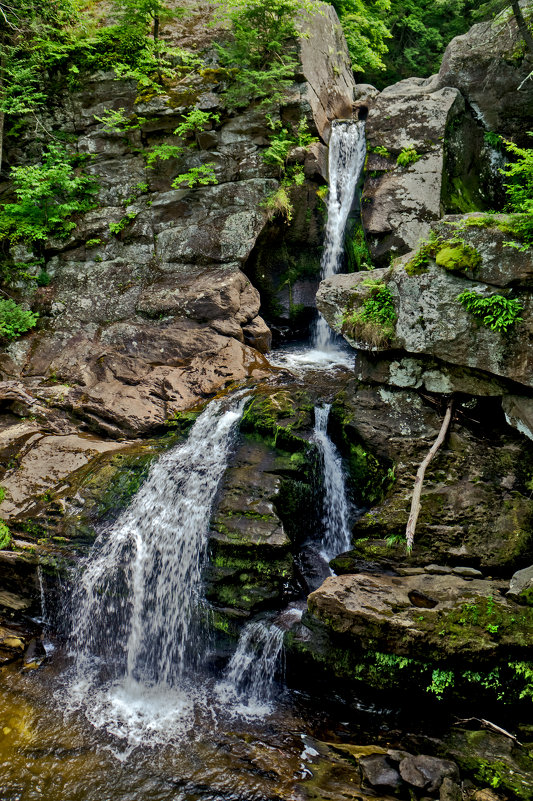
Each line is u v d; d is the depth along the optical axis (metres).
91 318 9.88
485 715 4.66
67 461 7.55
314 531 6.68
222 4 10.69
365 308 6.45
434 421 6.23
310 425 6.74
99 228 10.48
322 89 11.12
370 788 4.32
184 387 8.38
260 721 5.11
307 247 10.44
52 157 10.88
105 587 6.22
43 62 11.02
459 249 5.74
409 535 5.46
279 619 5.51
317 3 10.56
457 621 4.66
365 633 4.74
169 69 10.56
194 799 4.30
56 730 4.98
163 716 5.19
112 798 4.30
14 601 6.52
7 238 10.48
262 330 9.52
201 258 9.89
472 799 4.12
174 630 5.91
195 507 6.30
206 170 9.91
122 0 10.52
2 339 9.69
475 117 10.20
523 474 5.66
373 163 9.84
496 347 5.60
